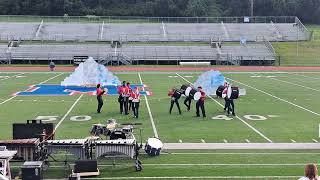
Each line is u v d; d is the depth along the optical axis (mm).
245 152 16328
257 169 14156
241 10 98625
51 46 63000
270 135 19312
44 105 27344
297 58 61344
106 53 61531
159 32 71188
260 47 64688
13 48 62000
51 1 94812
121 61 59531
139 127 20625
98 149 13992
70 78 36719
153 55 61281
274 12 98750
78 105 27406
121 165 14547
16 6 94062
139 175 13539
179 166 14469
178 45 65500
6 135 18891
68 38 68438
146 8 95875
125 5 98188
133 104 23297
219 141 18109
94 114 24297
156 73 49156
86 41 67500
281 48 65062
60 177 13406
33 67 55469
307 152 16406
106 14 95625
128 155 14109
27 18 77062
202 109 23703
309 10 98938
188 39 69125
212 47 64562
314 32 80125
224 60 60625
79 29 71250
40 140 14305
